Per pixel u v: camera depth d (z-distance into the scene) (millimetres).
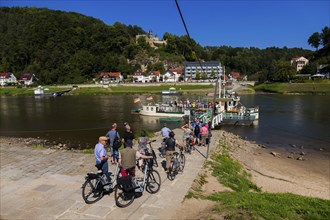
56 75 166875
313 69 148375
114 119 49812
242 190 13984
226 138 28422
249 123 41062
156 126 42656
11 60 184750
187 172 14656
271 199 11789
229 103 45562
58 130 40188
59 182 12984
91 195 11133
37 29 198875
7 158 17203
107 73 174000
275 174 18984
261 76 150625
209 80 148750
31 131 39562
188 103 51062
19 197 11312
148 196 11211
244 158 22141
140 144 14469
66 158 17188
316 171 20406
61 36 196250
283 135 34500
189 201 10867
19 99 101875
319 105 65500
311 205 11539
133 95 112250
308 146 28812
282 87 112312
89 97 106875
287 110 57562
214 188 13281
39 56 183375
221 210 9914
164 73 177375
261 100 81688
